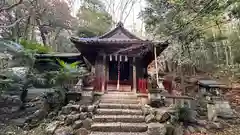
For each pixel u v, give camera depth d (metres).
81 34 16.81
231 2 2.83
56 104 5.56
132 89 7.64
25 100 6.30
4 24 10.99
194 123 5.12
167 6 5.16
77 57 8.95
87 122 4.68
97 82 7.51
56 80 5.86
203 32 4.17
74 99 5.79
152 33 8.04
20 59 6.34
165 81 8.41
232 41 6.22
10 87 5.61
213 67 10.10
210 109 5.59
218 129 4.93
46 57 8.72
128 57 8.09
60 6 14.95
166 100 6.35
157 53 7.75
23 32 12.61
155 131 4.36
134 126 4.63
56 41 17.67
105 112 5.39
